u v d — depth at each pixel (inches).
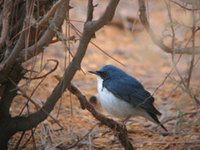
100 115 353.1
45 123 443.5
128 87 414.9
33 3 293.4
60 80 333.4
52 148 393.7
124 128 374.3
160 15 869.8
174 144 414.3
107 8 287.9
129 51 820.0
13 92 339.9
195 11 311.4
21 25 322.7
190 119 462.0
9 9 301.4
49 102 332.2
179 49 319.0
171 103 544.4
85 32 304.2
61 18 290.5
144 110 419.2
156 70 714.2
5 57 315.0
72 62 315.3
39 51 312.7
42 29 326.3
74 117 496.1
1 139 338.0
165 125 474.9
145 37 473.1
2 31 305.4
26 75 415.2
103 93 425.4
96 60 764.0
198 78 525.3
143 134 452.8
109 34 923.4
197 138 422.6
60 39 323.0
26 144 399.2
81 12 437.7
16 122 339.3
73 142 417.4
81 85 624.1
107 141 425.7
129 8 948.6
